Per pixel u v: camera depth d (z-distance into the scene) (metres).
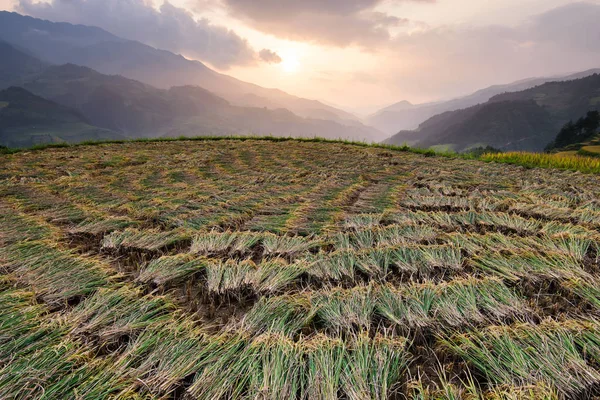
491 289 3.29
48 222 5.39
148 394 2.15
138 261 4.19
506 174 9.97
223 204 6.38
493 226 5.24
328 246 4.57
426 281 3.50
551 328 2.68
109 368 2.32
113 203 6.40
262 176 9.17
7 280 3.46
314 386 2.17
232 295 3.40
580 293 3.27
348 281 3.66
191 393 2.16
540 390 2.13
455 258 3.98
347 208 6.39
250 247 4.61
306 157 12.54
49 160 11.07
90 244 4.66
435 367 2.51
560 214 5.67
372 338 2.76
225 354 2.46
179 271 3.74
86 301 3.13
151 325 2.78
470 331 2.73
